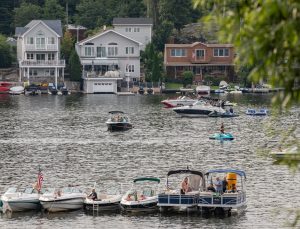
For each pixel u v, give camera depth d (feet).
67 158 443.73
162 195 299.99
